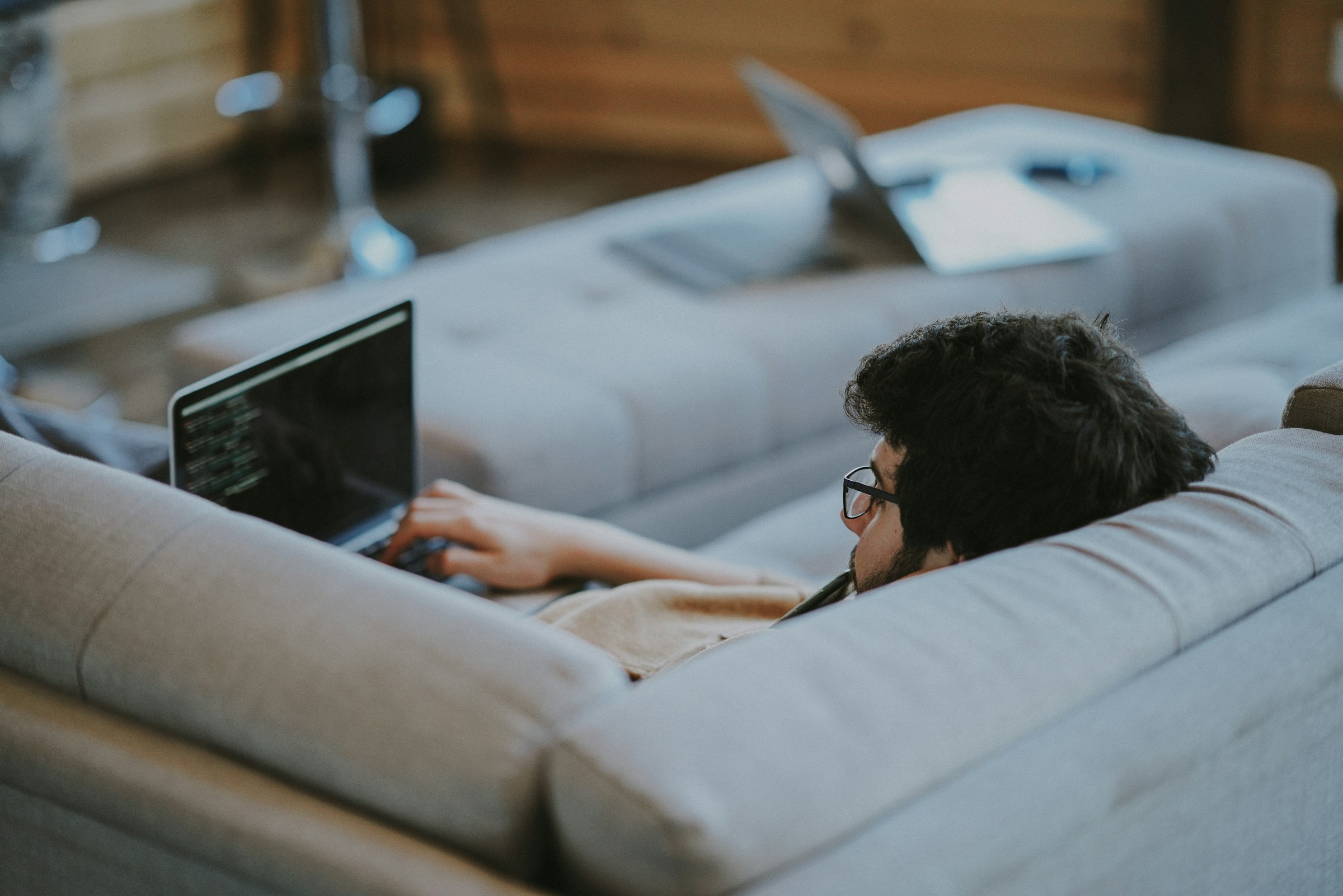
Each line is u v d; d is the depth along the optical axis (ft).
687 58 16.34
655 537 7.49
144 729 3.22
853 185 9.04
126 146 15.56
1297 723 3.34
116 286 12.76
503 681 2.89
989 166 10.21
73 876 3.37
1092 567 3.22
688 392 7.48
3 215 12.37
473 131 17.29
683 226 9.43
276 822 2.94
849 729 2.74
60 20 14.46
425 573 5.35
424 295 8.43
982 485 3.36
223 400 4.62
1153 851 3.12
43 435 5.29
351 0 13.15
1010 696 2.91
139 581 3.29
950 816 2.73
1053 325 3.48
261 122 16.67
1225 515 3.47
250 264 13.19
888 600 3.09
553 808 2.74
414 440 5.58
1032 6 14.84
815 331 8.02
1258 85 14.08
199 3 15.89
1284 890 3.67
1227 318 9.76
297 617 3.11
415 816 2.86
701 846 2.51
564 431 7.02
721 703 2.74
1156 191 9.88
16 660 3.41
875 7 15.46
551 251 9.12
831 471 8.16
